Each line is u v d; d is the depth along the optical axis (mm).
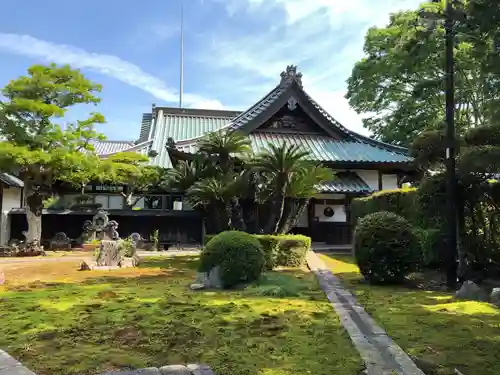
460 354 3930
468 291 6863
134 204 22625
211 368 3586
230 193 12289
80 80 17703
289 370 3564
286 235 11875
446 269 7938
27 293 7598
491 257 8875
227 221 12750
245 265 8086
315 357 3906
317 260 12297
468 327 4875
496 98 6801
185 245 21453
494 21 5875
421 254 8359
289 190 11562
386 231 8281
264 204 14156
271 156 11258
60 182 22047
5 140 16891
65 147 17203
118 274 10625
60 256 16641
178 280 9359
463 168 7750
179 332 4730
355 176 19719
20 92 16953
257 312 5773
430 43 9766
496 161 7191
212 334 4664
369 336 4562
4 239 20891
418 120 24281
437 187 8758
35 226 17672
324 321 5266
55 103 17609
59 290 7945
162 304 6352
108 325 5066
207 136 14383
